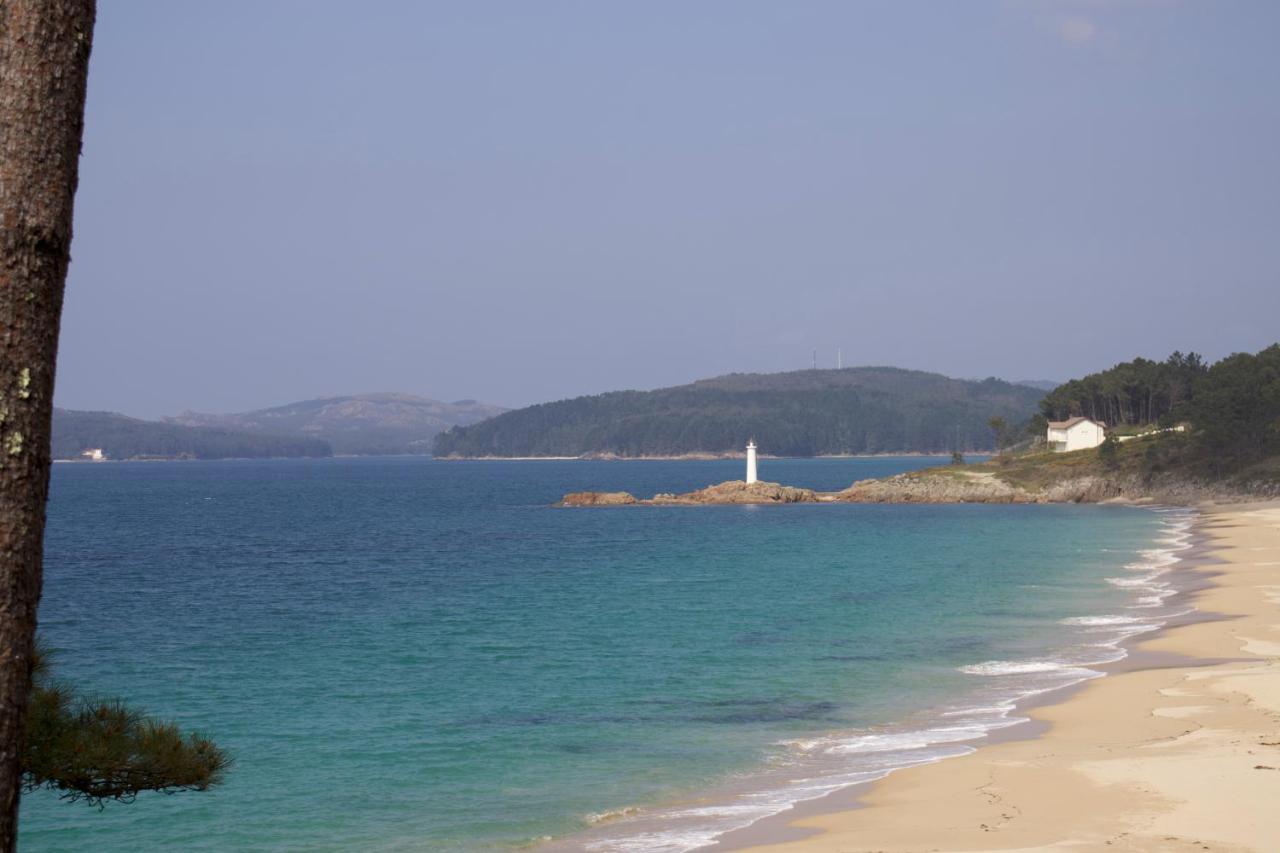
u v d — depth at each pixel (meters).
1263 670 31.09
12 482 4.22
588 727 27.73
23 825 20.67
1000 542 86.31
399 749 25.86
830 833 18.39
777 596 54.66
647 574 67.06
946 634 41.22
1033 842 16.91
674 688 32.44
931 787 20.92
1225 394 147.00
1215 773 20.34
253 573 70.62
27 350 4.27
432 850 19.09
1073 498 145.88
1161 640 37.88
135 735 9.28
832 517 126.62
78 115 4.47
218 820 20.92
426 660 37.78
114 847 19.59
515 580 64.44
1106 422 191.75
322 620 48.03
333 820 20.78
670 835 19.17
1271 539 79.50
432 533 108.31
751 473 161.88
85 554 85.75
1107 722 25.88
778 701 30.31
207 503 169.75
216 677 35.00
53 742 8.96
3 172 4.25
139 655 39.25
